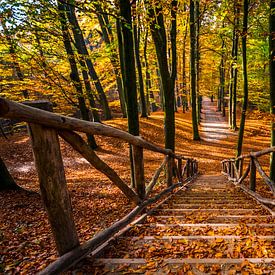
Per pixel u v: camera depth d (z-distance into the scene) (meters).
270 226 3.56
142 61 23.08
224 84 27.25
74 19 13.18
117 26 8.12
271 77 7.60
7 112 1.67
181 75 30.14
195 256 2.65
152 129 21.41
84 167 13.33
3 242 4.03
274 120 7.31
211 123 29.44
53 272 2.07
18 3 7.10
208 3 11.02
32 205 6.15
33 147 2.07
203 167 15.95
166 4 8.28
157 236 3.16
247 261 2.37
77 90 10.65
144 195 4.31
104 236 2.84
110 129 3.05
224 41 20.31
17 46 8.35
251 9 10.64
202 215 4.39
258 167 5.73
